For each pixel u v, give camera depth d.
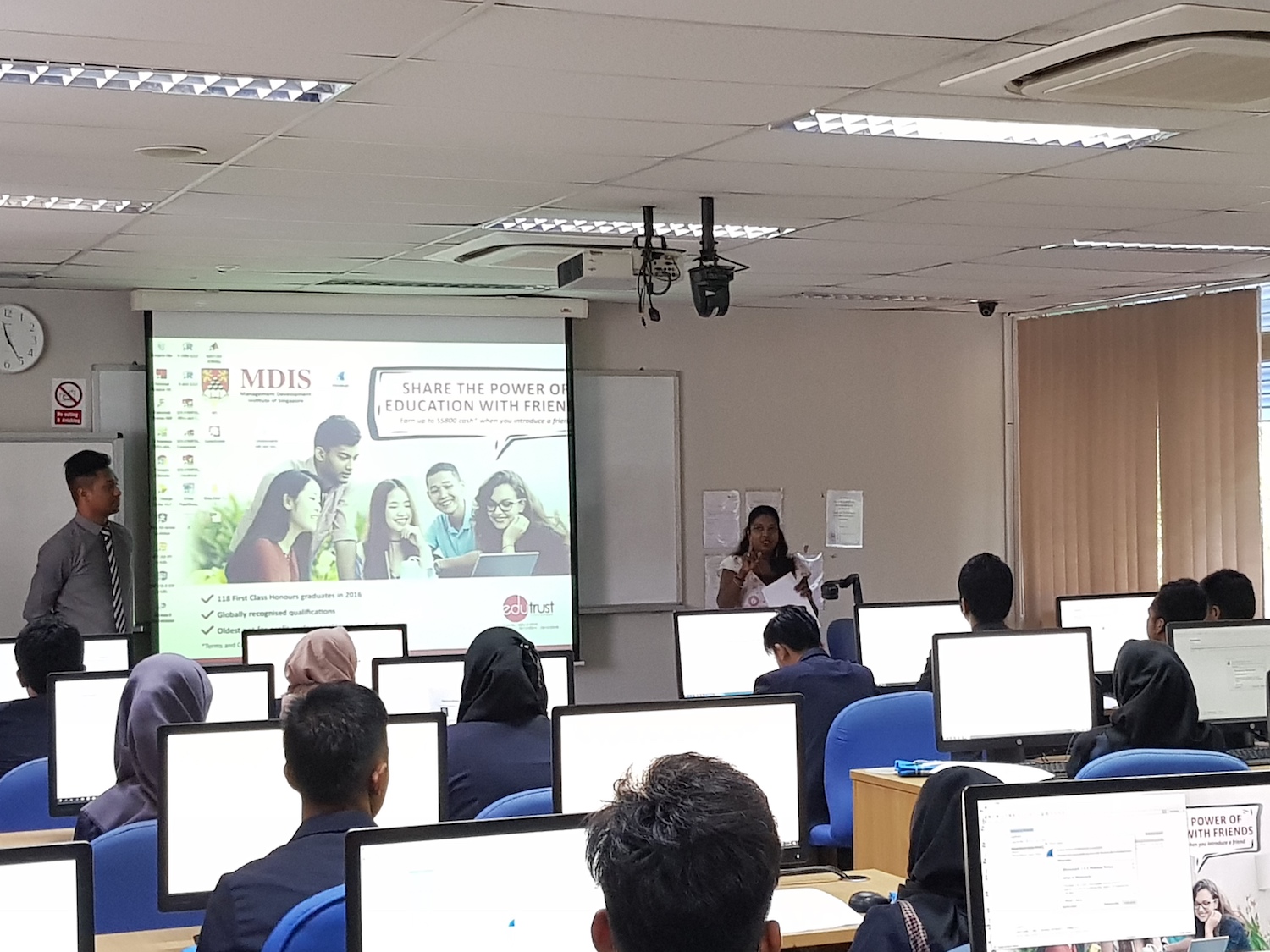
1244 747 4.67
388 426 7.52
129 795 3.26
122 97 3.58
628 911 1.17
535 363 7.79
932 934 2.14
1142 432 8.05
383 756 2.38
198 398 7.19
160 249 5.99
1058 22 3.05
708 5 2.90
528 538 7.76
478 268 6.62
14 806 4.04
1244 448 7.46
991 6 2.93
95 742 4.02
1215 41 3.13
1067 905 2.08
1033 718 4.44
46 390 7.06
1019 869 2.08
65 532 6.56
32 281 6.85
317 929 2.06
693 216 5.44
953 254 6.49
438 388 7.62
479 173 4.57
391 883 2.07
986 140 4.22
